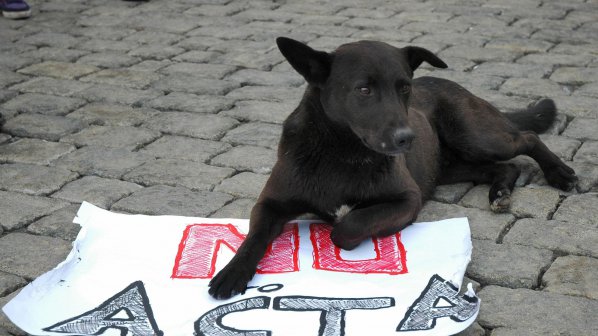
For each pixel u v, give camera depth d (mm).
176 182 2996
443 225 2650
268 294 2416
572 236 2660
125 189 2957
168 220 2691
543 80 3686
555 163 2947
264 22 4695
